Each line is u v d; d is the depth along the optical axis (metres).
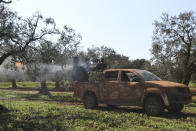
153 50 25.31
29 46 19.50
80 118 8.25
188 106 14.41
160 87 9.26
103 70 11.67
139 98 9.88
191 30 24.08
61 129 6.46
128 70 10.70
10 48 17.30
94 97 11.68
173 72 24.56
